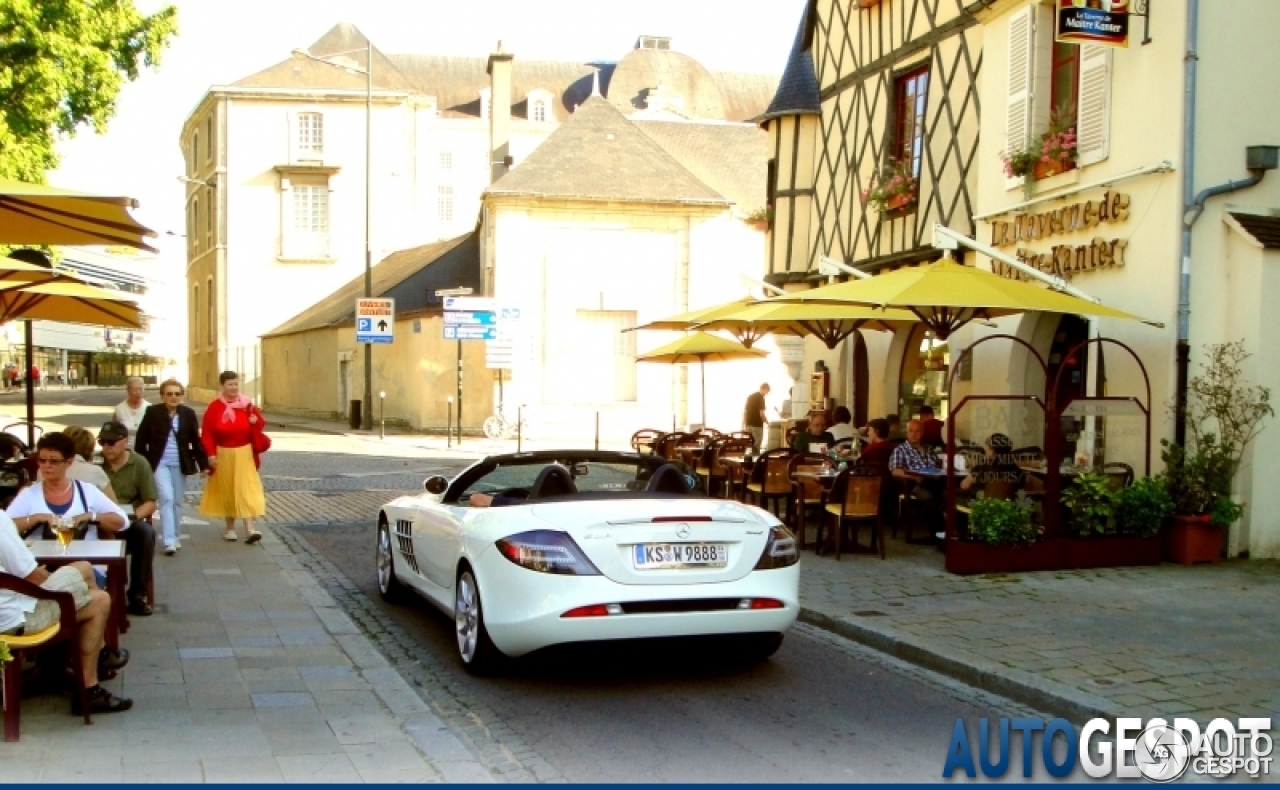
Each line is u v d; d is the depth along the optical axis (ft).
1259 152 33.76
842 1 56.65
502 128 134.41
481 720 18.76
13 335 200.95
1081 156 37.78
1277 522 33.63
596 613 19.29
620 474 24.94
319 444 86.69
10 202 20.03
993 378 42.91
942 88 47.24
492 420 93.76
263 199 139.85
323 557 35.58
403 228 141.90
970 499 34.88
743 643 21.75
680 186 97.55
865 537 39.40
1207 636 24.12
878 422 39.55
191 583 29.71
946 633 24.39
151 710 18.43
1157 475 33.50
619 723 18.66
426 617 26.96
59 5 56.13
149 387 209.77
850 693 20.76
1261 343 32.86
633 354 97.60
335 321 116.57
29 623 16.96
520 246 94.84
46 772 15.26
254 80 138.82
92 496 22.58
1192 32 33.42
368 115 102.22
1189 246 33.45
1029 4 40.52
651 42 201.05
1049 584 29.99
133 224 21.57
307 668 21.43
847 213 55.83
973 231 44.80
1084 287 37.63
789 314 38.55
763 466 39.96
